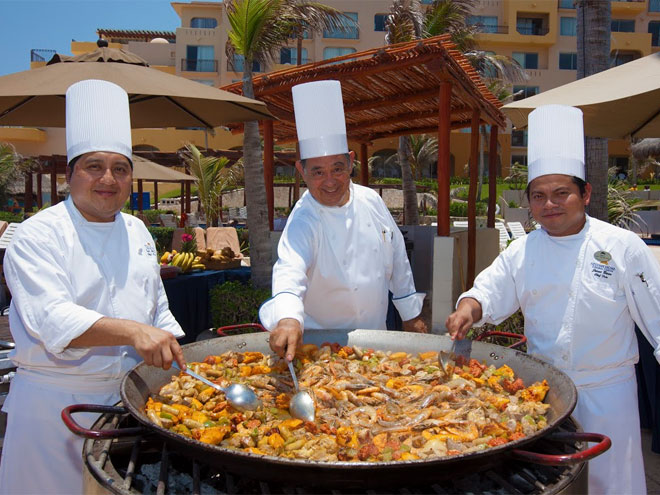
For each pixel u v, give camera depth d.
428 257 8.31
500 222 18.92
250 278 5.95
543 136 1.95
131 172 1.94
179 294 5.02
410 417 1.58
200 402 1.71
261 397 1.76
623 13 30.98
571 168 1.92
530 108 3.26
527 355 1.93
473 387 1.78
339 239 2.25
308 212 2.26
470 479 1.41
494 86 16.22
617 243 1.96
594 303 1.96
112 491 1.28
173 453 1.50
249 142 5.75
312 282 2.31
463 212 21.19
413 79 5.50
